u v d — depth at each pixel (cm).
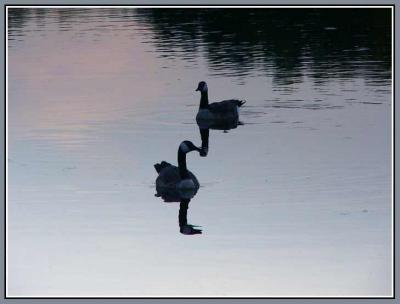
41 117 3322
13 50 4641
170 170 2488
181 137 3066
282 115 3341
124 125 3225
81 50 4653
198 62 4359
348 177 2495
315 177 2506
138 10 6022
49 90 3803
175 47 4756
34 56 4500
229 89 3797
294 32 5012
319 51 4538
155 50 4678
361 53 4462
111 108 3494
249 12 5706
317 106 3456
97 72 4169
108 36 5072
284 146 2869
